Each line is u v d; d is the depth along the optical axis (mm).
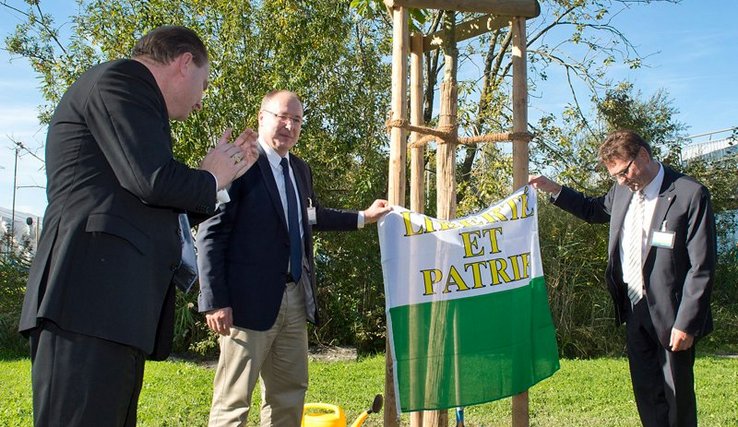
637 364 3934
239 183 3428
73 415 2113
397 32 3197
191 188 2205
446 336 3119
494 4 3273
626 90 13461
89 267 2158
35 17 11492
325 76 10008
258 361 3412
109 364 2172
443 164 3502
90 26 9820
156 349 2496
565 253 10602
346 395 6238
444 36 3518
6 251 10688
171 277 2383
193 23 9445
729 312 12242
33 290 2182
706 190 3686
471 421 5285
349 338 10242
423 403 3072
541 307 3391
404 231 3133
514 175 3410
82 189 2189
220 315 3320
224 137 2498
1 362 8188
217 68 9398
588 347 10320
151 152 2139
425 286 3113
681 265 3705
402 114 3219
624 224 3986
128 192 2240
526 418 3357
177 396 6008
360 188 9969
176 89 2418
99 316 2141
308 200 3732
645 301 3844
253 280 3377
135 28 9539
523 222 3350
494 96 11406
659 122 14266
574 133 12312
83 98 2225
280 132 3527
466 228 3191
